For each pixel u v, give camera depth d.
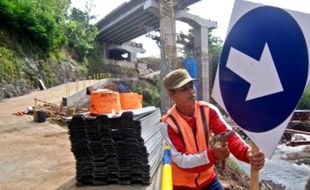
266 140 1.86
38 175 7.64
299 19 1.68
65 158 9.38
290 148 23.84
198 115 2.55
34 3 46.09
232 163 14.00
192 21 61.03
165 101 40.38
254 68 1.89
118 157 6.24
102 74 71.12
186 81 2.43
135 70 91.06
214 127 2.56
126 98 8.21
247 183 11.27
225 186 9.66
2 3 37.62
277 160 20.08
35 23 43.44
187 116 2.55
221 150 2.15
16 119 18.91
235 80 1.99
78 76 58.31
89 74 67.56
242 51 1.94
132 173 6.21
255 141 1.91
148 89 64.56
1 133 14.67
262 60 1.84
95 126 6.28
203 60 61.88
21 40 41.72
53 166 8.48
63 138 13.16
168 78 2.49
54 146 11.39
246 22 1.91
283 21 1.75
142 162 6.18
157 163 7.48
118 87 54.91
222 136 2.17
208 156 2.20
